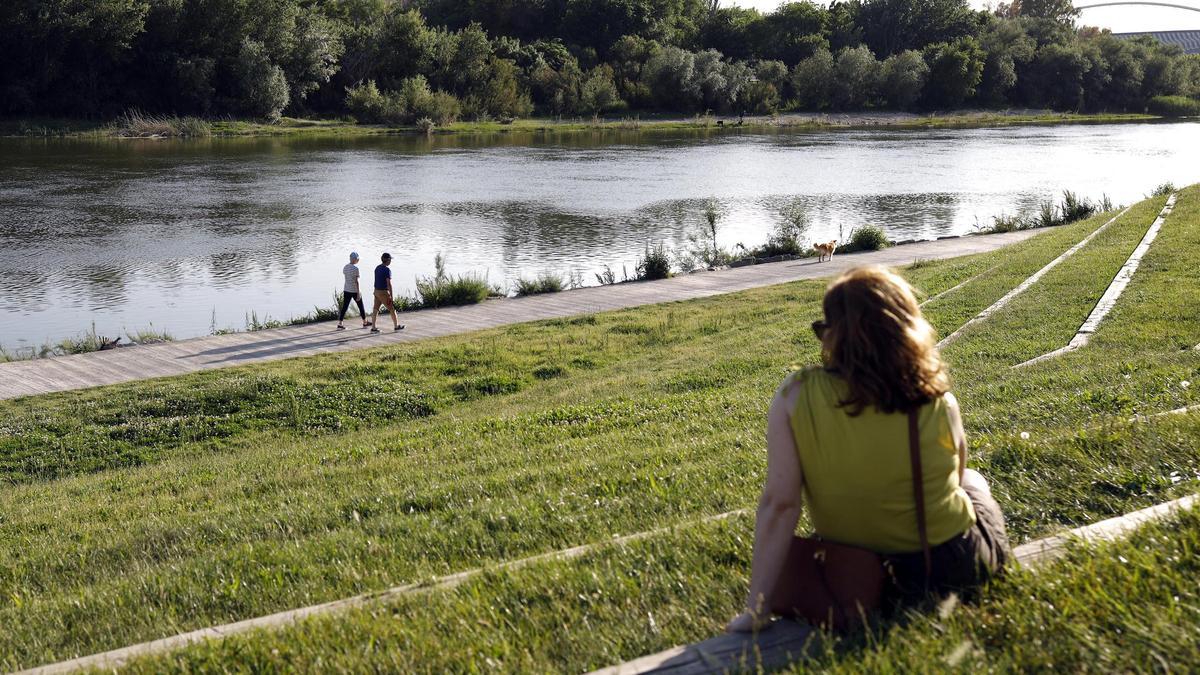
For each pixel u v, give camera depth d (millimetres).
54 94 88438
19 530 9508
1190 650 2975
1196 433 5844
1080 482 5312
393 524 7160
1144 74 152250
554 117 116938
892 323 3062
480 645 3930
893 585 3295
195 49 94750
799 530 4988
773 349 17547
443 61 113000
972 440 7004
